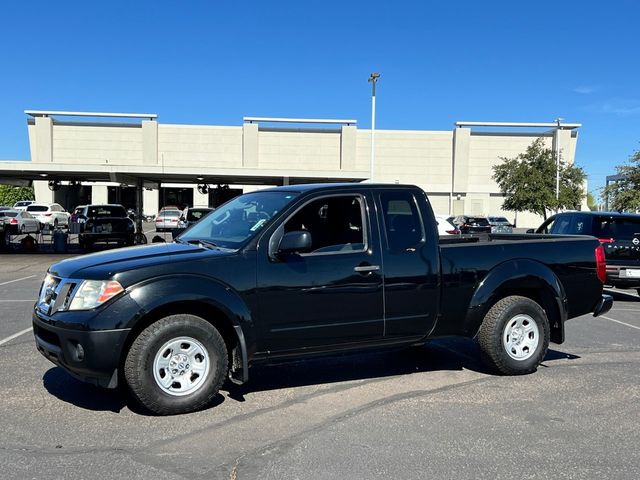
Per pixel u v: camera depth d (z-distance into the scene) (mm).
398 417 4824
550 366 6559
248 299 4898
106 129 55500
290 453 4074
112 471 3775
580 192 43250
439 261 5695
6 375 5875
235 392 5477
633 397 5414
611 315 10289
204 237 5566
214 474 3742
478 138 58250
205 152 56125
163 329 4656
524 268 6027
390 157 57625
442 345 7539
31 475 3703
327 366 6449
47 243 29125
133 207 57094
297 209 5219
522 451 4152
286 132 56281
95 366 4465
